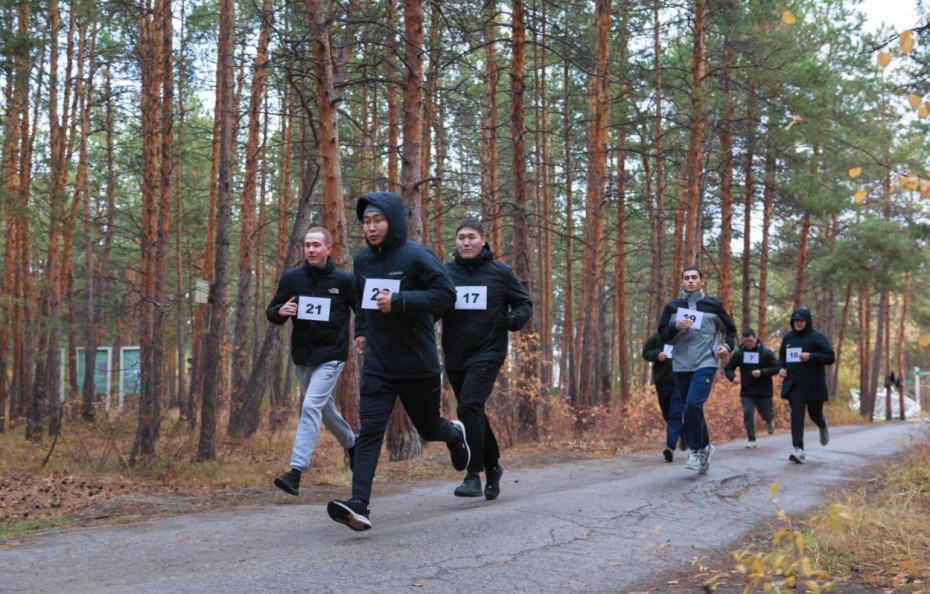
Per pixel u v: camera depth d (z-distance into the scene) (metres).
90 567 4.56
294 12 12.38
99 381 25.31
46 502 7.52
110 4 17.06
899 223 29.69
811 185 22.89
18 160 19.12
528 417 14.23
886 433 18.77
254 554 4.71
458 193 19.14
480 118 21.08
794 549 4.96
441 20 14.43
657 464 10.27
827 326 37.56
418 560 4.49
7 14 14.27
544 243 27.67
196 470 9.84
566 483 8.52
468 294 6.32
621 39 21.86
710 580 3.85
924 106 3.79
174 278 30.08
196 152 25.17
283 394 28.98
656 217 24.77
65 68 20.50
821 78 20.92
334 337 6.35
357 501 5.11
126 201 29.77
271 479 9.20
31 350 21.39
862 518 5.51
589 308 19.78
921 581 4.32
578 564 4.57
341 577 4.10
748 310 27.17
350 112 21.72
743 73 21.50
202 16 18.77
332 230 10.12
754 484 8.33
